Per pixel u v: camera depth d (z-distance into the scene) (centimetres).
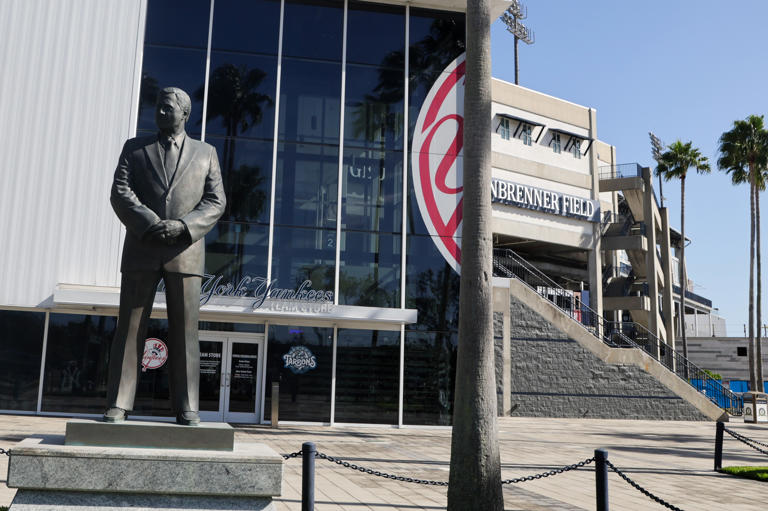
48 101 1911
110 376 591
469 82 845
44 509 507
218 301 1847
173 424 570
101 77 1944
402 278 2047
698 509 917
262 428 1814
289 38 2088
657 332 4069
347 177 2061
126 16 1986
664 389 3016
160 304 1798
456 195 2128
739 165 4241
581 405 2945
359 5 2147
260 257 1967
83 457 516
